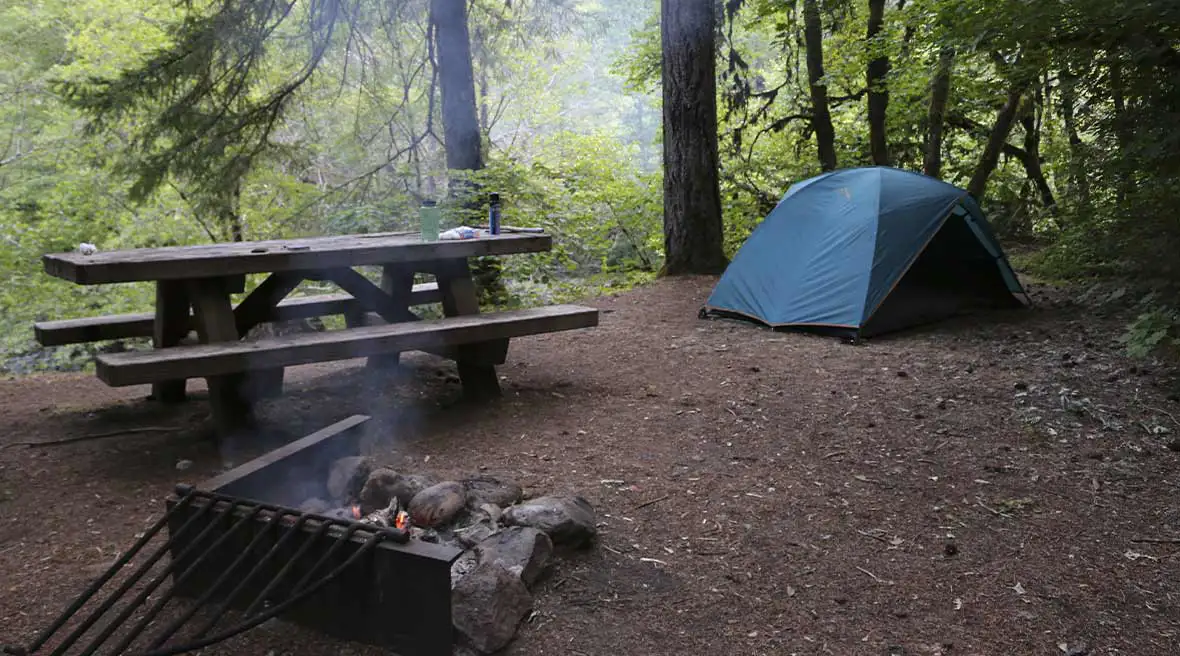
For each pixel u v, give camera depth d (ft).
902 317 22.26
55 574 9.51
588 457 13.33
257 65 31.76
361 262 14.48
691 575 9.77
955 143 47.52
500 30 36.78
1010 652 8.45
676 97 31.27
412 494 10.15
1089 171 22.24
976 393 16.62
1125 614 9.16
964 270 23.97
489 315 16.22
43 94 44.73
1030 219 43.45
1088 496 12.14
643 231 43.50
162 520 8.54
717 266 32.24
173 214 42.73
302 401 16.14
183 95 31.01
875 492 12.26
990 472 13.00
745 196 43.34
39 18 46.19
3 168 43.98
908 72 34.22
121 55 43.11
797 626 8.83
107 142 34.94
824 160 40.19
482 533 9.55
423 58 35.60
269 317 16.55
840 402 16.29
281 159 33.86
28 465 12.87
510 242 16.42
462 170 32.99
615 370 18.78
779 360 19.42
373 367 18.22
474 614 8.09
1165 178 19.70
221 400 13.51
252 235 39.55
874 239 21.62
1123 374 17.15
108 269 12.09
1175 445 13.64
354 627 8.12
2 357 31.58
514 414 15.48
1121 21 18.19
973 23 20.80
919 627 8.87
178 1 31.71
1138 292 21.49
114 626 7.29
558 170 42.75
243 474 9.54
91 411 15.87
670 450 13.73
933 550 10.57
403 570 7.74
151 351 12.62
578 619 8.72
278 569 8.38
